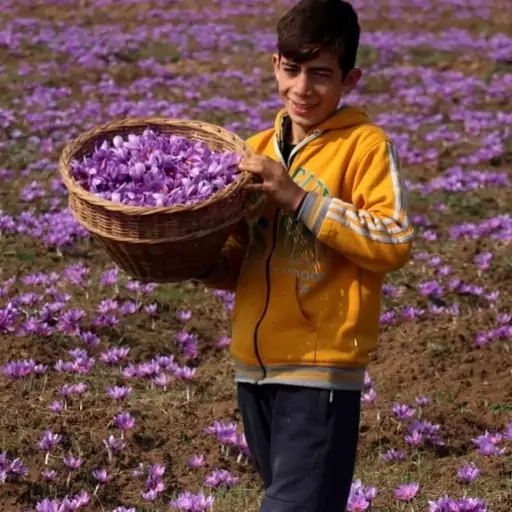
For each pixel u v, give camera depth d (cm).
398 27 2395
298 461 427
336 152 439
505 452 649
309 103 435
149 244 414
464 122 1638
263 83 1861
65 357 795
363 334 431
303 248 435
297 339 430
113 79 1834
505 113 1712
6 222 1052
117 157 451
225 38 2183
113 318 842
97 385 748
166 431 683
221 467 641
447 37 2267
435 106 1739
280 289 436
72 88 1758
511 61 2072
